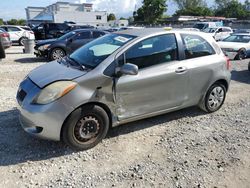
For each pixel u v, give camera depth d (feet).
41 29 76.59
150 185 10.92
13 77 28.53
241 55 46.42
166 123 16.58
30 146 13.53
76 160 12.53
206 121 17.10
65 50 42.06
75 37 42.68
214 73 17.21
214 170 11.96
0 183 10.85
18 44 70.85
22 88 13.44
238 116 18.13
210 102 17.92
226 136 15.12
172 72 15.17
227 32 78.33
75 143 12.95
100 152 13.21
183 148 13.73
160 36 15.12
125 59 13.82
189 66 15.92
